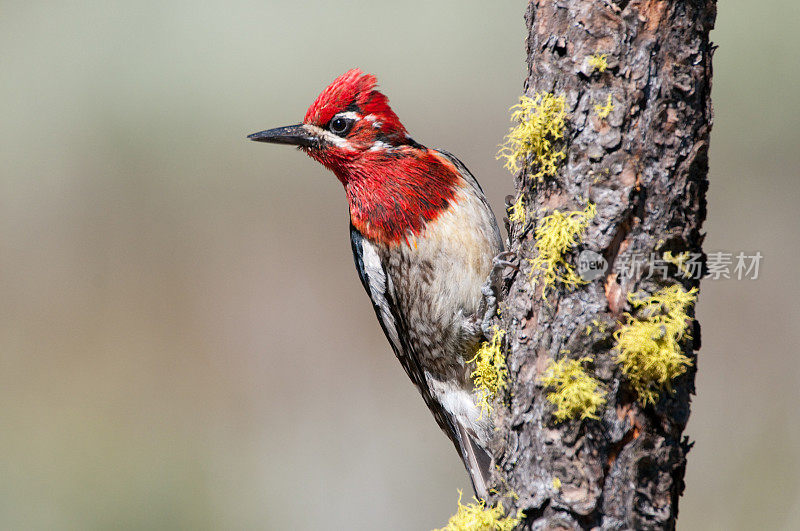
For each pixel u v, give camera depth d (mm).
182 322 14352
